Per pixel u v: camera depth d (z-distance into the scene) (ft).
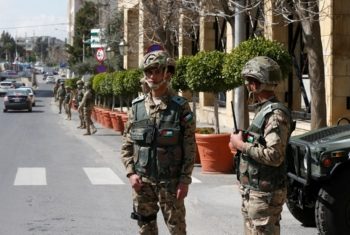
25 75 489.26
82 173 45.32
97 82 104.73
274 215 15.52
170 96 17.11
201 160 44.60
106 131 87.25
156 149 16.85
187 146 16.93
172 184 16.90
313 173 22.43
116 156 55.77
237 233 26.94
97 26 164.76
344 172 22.39
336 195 22.11
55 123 106.01
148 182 17.02
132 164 17.33
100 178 42.88
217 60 45.34
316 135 24.43
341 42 53.93
